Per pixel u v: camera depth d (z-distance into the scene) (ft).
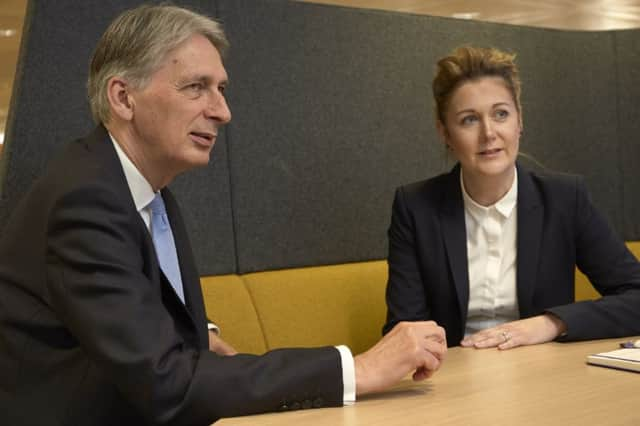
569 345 5.26
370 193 8.73
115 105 4.65
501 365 4.57
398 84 8.99
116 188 4.16
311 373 3.75
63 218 3.97
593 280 6.83
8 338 4.24
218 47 4.90
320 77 8.39
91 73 4.82
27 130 6.47
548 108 10.05
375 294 8.36
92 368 4.06
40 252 4.19
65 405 4.07
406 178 9.04
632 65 10.31
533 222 6.75
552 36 10.16
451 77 6.81
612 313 5.56
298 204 8.16
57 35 6.66
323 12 8.46
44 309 4.17
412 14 9.17
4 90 15.21
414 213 7.09
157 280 4.31
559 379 4.02
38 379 4.18
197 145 4.74
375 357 3.95
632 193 10.30
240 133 7.79
